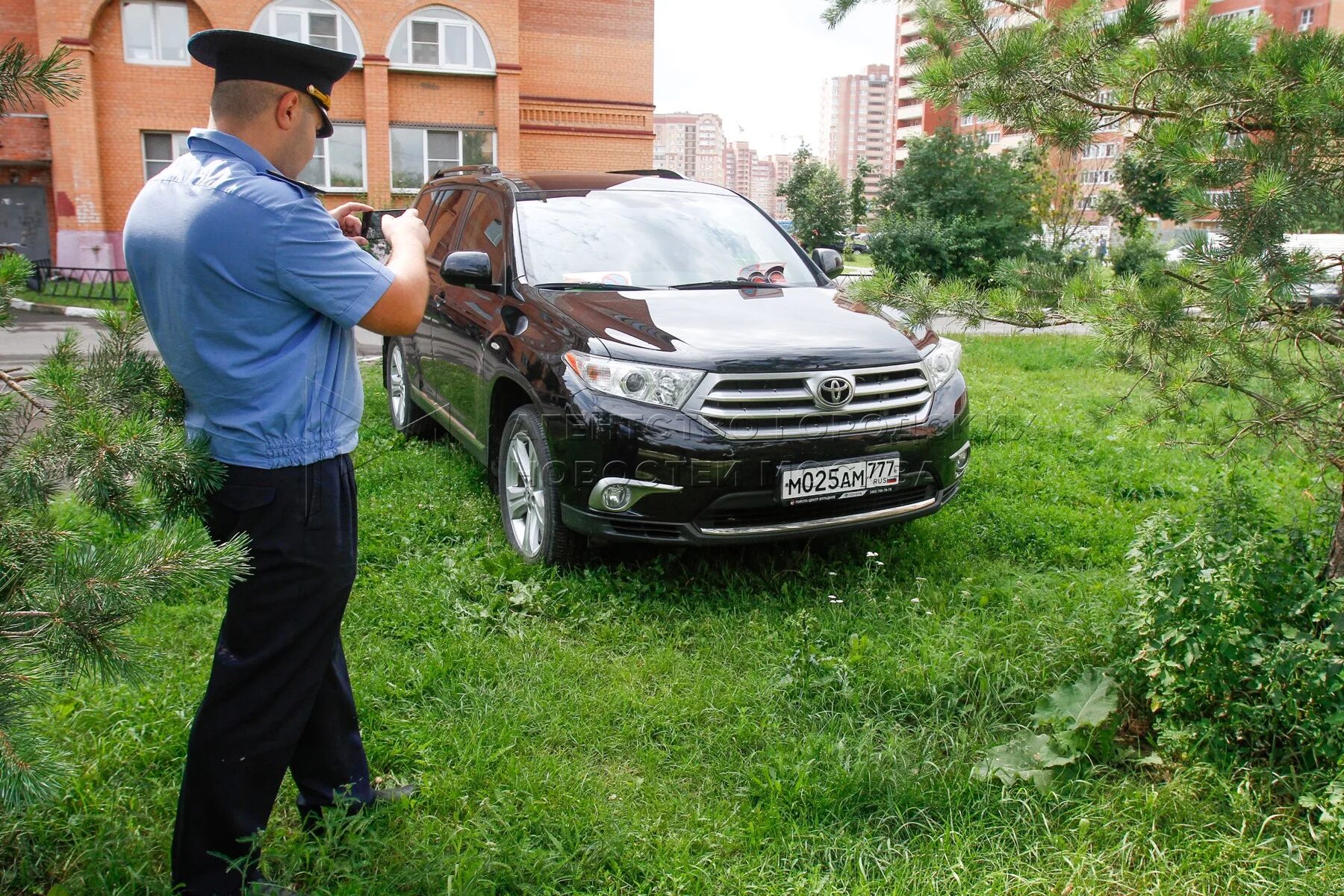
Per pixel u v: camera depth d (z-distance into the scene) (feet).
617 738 9.70
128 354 6.89
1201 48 8.61
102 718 9.43
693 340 12.82
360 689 10.38
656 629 12.18
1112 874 7.64
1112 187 66.39
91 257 67.67
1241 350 8.89
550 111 80.33
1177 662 9.32
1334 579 9.18
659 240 16.53
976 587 13.37
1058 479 18.98
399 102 74.28
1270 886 7.39
